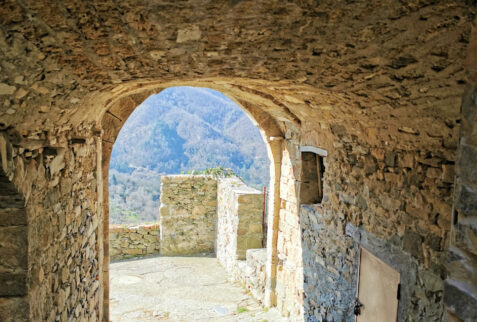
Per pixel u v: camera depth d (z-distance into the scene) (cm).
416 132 254
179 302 612
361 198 337
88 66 192
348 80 232
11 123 191
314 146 432
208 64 216
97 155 386
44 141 235
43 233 230
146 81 261
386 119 271
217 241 887
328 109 328
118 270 785
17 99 178
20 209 200
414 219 264
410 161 269
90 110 307
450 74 180
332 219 394
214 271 784
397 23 151
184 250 914
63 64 178
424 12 140
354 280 349
